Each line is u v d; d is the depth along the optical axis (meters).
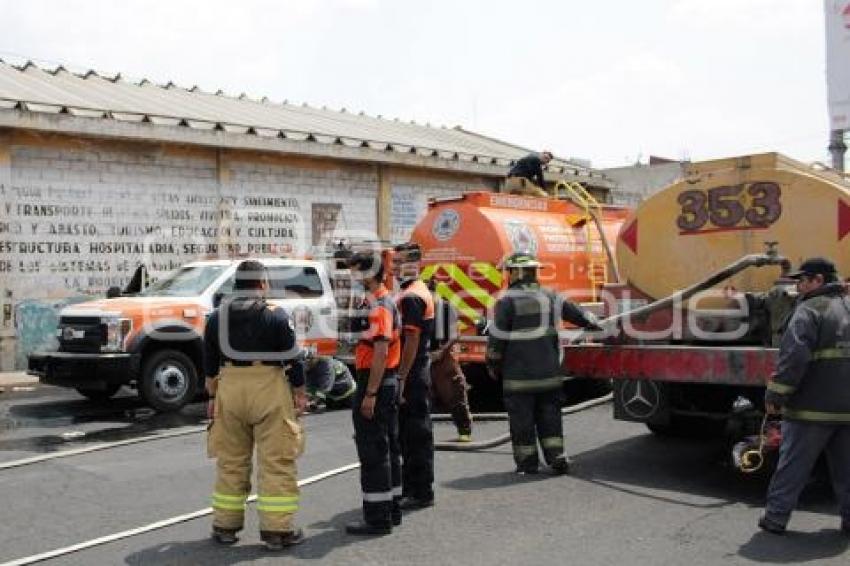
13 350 14.09
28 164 14.24
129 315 11.05
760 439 6.78
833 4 18.67
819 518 6.38
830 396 5.78
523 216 11.93
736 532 6.00
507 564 5.34
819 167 8.55
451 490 7.15
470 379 12.23
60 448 8.89
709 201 8.01
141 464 8.11
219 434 5.84
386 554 5.55
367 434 5.95
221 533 5.80
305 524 6.23
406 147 18.89
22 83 16.09
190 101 18.88
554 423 7.72
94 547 5.70
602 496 6.95
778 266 7.53
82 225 14.80
